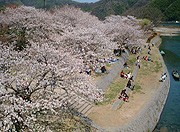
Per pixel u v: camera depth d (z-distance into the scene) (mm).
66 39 30484
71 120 20734
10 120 13773
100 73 32938
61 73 18656
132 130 23719
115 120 23906
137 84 36062
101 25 49188
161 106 33500
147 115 27625
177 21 158500
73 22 48312
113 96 29344
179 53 68500
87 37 30578
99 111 25031
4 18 36781
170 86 42406
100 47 31875
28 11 39969
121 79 35844
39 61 20422
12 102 14305
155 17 131125
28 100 16203
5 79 15516
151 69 44594
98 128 21484
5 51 18672
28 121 14812
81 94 21797
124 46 50875
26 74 17234
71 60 21797
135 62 46281
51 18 41281
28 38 34000
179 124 30016
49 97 17531
